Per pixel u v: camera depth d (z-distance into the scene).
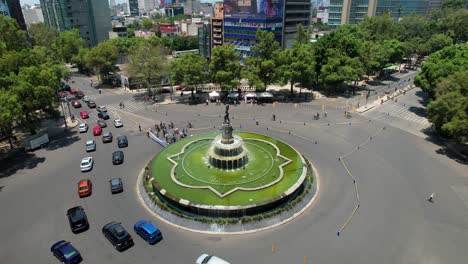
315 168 53.81
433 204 43.47
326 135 67.38
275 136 67.12
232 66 87.81
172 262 34.28
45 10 192.50
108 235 36.91
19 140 66.44
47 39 143.88
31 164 55.91
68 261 33.41
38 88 59.06
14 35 74.56
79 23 157.50
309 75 88.94
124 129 71.69
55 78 67.44
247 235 38.50
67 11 153.62
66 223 40.50
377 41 119.31
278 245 36.66
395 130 69.69
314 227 39.44
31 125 61.03
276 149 57.47
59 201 44.97
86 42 162.00
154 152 60.25
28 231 39.12
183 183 46.84
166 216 41.53
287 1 138.50
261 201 41.62
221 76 85.88
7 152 60.94
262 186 45.56
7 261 34.66
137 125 74.06
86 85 113.00
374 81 111.31
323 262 34.06
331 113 80.62
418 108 83.00
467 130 52.44
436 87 67.88
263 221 40.38
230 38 149.75
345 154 58.66
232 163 50.78
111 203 44.56
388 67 120.50
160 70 92.38
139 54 93.00
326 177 50.91
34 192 47.25
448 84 59.81
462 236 37.53
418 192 46.28
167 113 81.88
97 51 108.44
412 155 57.94
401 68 131.50
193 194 43.91
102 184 49.31
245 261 34.34
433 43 124.88
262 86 85.69
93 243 36.94
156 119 77.69
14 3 119.31
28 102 58.25
